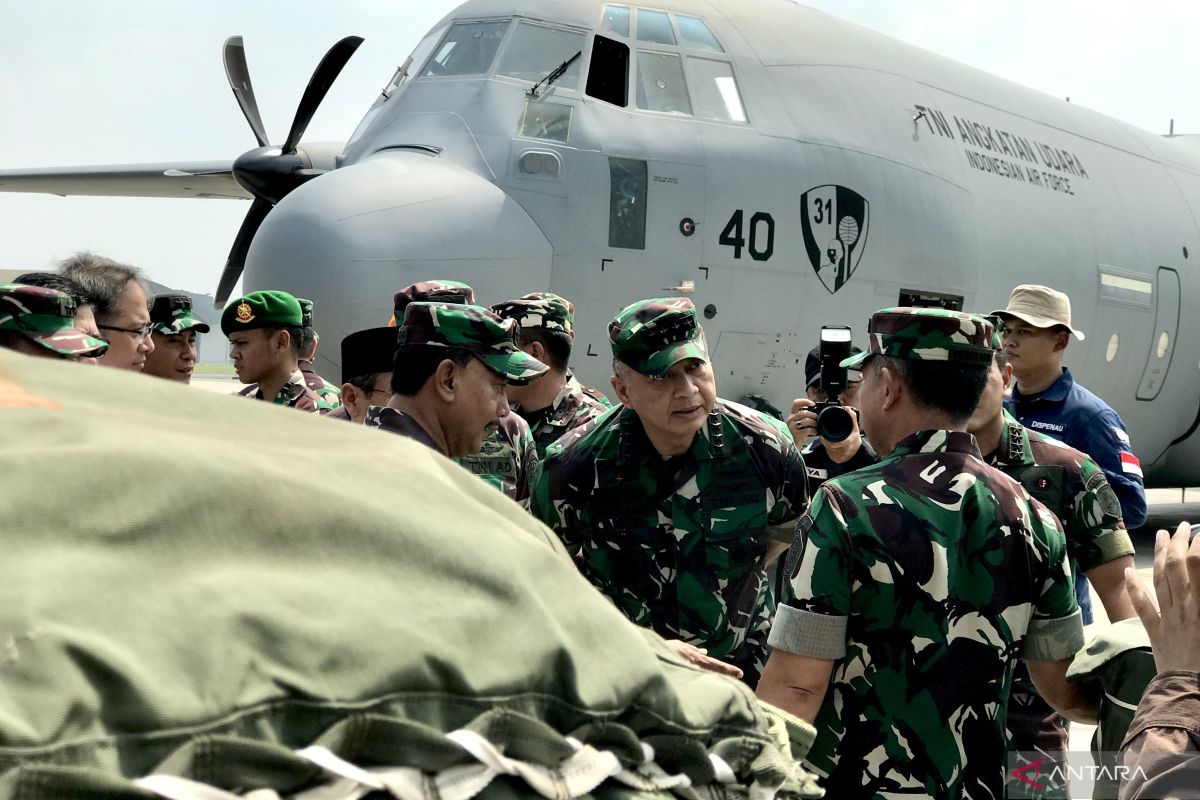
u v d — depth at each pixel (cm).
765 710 120
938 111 962
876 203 855
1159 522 1527
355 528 81
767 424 334
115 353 392
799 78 859
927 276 891
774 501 329
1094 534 323
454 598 82
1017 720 313
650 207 752
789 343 812
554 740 81
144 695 64
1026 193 1015
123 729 64
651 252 750
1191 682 156
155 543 72
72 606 66
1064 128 1143
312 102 884
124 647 66
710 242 767
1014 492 229
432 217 696
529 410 439
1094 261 1070
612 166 746
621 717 91
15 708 60
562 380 441
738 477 322
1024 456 327
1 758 58
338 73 880
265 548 77
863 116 881
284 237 688
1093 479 324
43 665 62
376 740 74
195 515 74
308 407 449
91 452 73
